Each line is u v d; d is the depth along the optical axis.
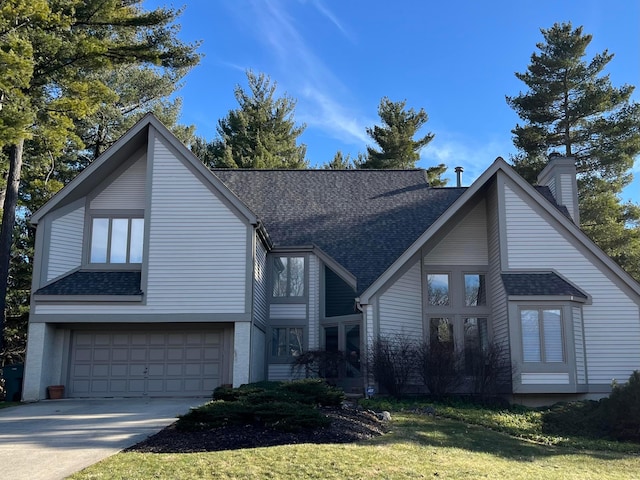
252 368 17.73
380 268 20.59
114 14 24.66
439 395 16.36
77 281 18.14
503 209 18.03
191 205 18.19
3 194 27.12
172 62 26.39
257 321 18.84
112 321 17.58
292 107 48.47
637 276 34.28
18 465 8.31
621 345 17.17
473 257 19.45
